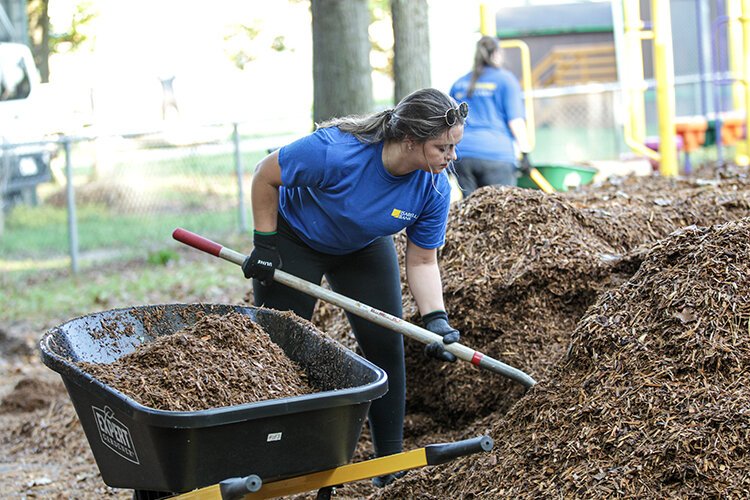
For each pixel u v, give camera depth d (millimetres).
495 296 5293
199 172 16828
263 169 4324
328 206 4402
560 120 16125
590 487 3686
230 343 3992
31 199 17484
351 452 3680
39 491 5750
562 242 5344
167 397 3617
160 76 30078
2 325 10766
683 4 19125
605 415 3908
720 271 4117
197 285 12047
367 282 4758
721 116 15188
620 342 4129
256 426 3385
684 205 6086
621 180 7961
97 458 3916
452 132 4004
